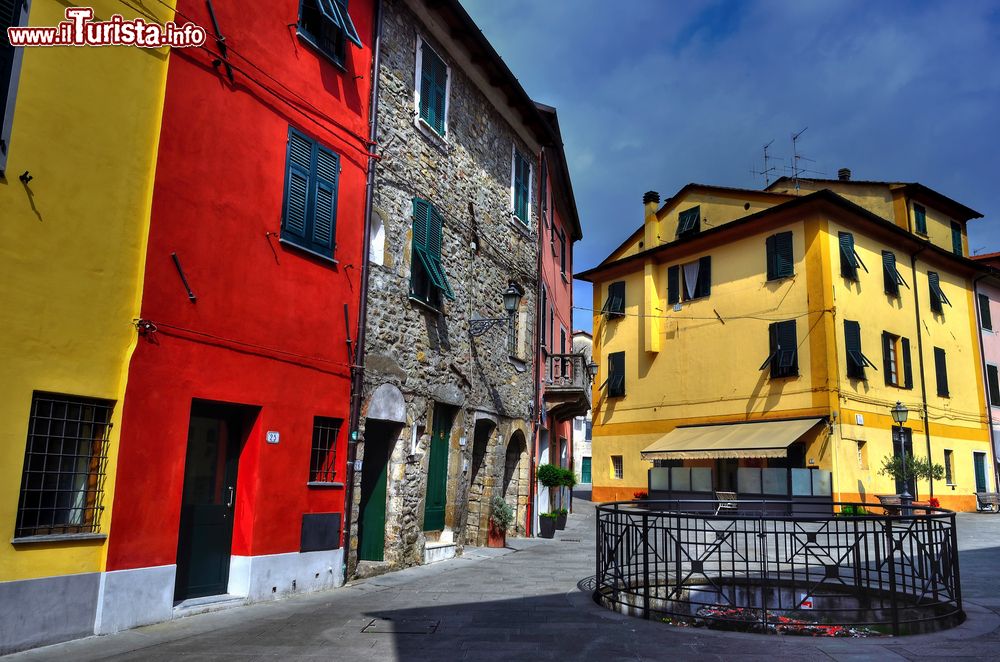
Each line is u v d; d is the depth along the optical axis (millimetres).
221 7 7672
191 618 6828
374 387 9711
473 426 12461
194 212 7227
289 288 8359
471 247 12695
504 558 11719
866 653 5594
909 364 22328
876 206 24859
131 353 6512
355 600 7906
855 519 6488
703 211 25031
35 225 5879
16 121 5789
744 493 19453
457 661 5332
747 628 6637
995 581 9531
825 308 19953
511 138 14844
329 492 8789
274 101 8320
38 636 5648
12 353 5668
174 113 7086
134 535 6434
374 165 9883
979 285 27266
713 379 22969
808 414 19844
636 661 5355
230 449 7848
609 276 27922
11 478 5609
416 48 11164
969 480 24062
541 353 16234
